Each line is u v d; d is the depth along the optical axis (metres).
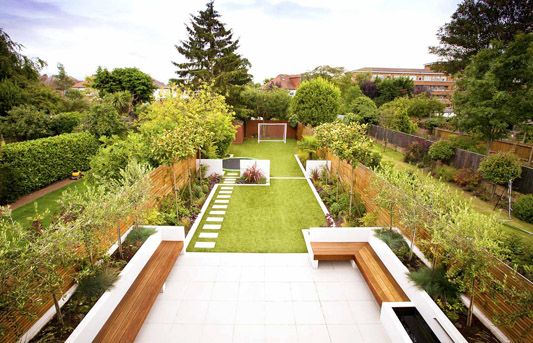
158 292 4.57
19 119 14.30
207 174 12.35
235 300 4.91
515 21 19.25
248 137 24.44
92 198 4.29
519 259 4.72
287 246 6.76
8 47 17.22
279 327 4.32
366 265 5.31
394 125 21.97
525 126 13.75
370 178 7.29
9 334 2.98
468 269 3.43
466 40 20.59
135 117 22.11
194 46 24.59
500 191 11.23
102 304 3.72
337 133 8.01
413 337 3.76
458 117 15.46
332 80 41.22
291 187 11.20
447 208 4.81
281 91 25.64
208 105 14.66
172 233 6.20
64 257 3.45
